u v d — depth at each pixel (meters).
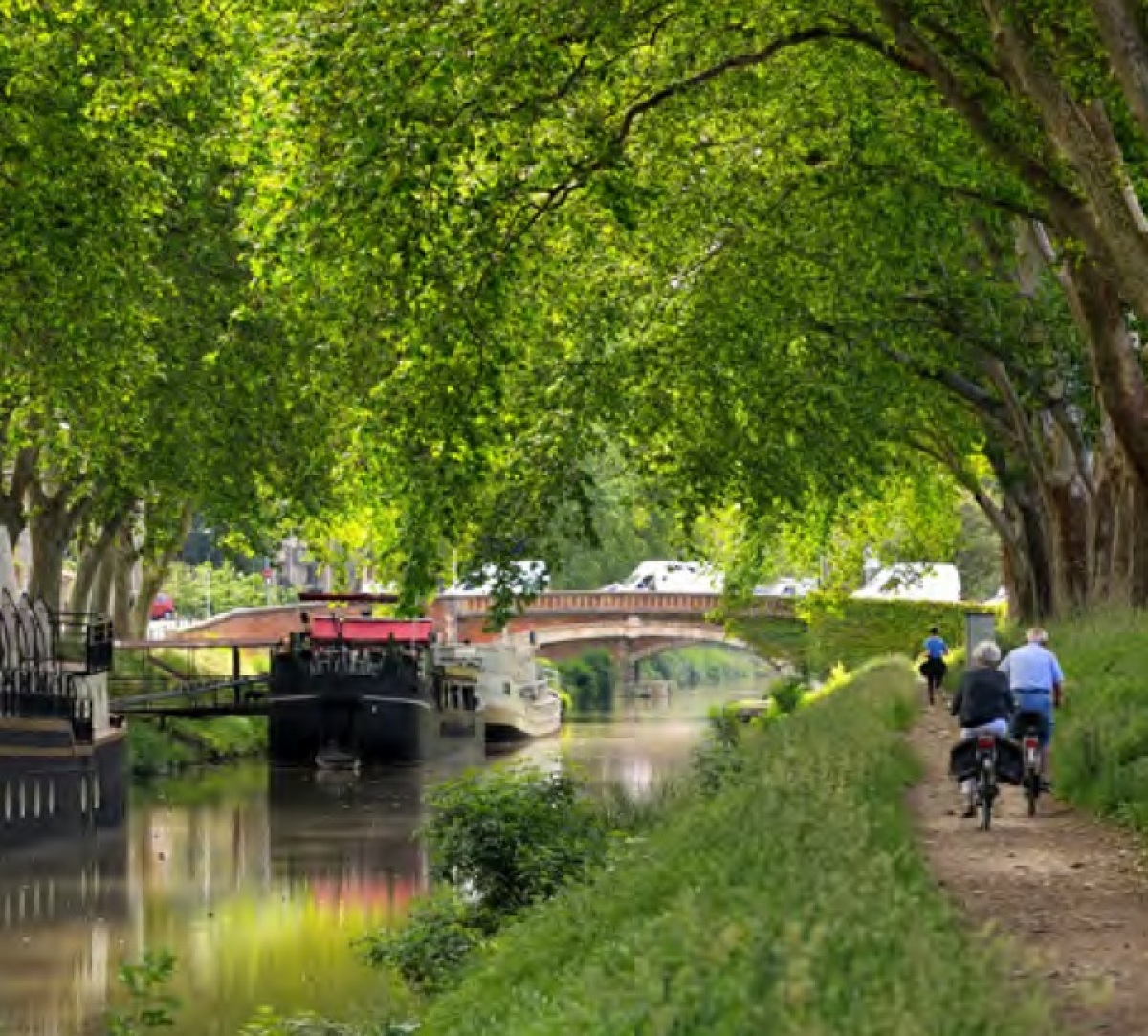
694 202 45.31
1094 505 49.69
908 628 104.88
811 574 95.88
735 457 48.97
